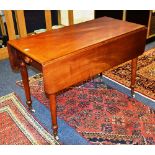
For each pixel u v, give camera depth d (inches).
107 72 128.1
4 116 97.7
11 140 86.0
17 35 159.5
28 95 96.9
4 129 91.1
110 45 83.2
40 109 101.3
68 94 110.1
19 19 148.0
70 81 76.1
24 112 99.7
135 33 91.0
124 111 98.6
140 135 86.4
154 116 95.3
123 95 108.8
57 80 72.4
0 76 128.2
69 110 99.9
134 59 98.9
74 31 92.1
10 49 84.7
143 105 101.6
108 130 89.1
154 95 108.0
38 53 74.1
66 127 90.8
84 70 78.6
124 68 131.6
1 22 155.1
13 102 106.3
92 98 107.3
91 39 83.0
